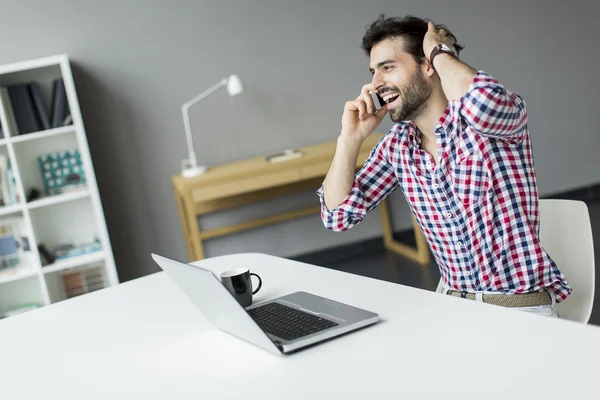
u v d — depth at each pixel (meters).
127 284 2.07
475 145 1.76
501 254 1.79
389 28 1.83
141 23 4.35
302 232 4.81
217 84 4.51
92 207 4.29
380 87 1.87
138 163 4.45
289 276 1.88
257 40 4.55
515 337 1.25
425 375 1.16
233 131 4.58
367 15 4.72
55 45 4.23
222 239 4.68
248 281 1.66
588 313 1.86
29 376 1.47
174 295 1.88
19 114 3.88
